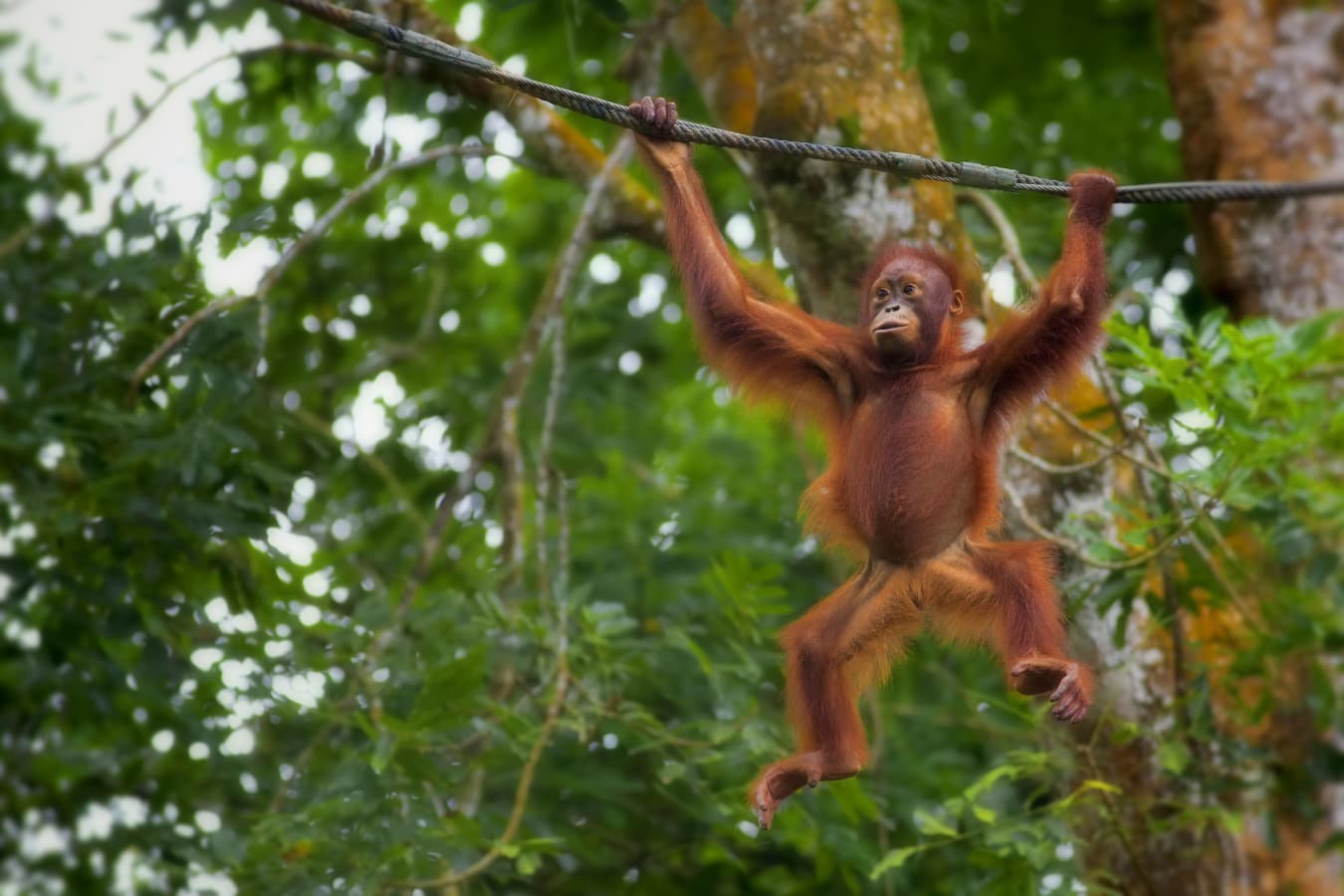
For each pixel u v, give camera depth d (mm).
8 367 13195
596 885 14117
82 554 11734
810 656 9312
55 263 12555
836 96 12102
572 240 13094
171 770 13133
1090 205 9109
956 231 12250
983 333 11859
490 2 12055
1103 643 12195
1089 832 11945
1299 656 12617
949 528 9375
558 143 13773
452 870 10492
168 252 11875
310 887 10133
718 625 12641
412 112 14719
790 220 12195
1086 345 9023
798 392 9797
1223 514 13141
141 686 11609
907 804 13422
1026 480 12305
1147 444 10742
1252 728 13336
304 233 13180
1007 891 10688
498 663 12031
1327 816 14016
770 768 8977
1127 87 19453
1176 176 19219
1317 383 12156
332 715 11172
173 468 11375
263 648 11805
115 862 13234
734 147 8562
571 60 12516
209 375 11344
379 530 15039
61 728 14258
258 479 11688
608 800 13211
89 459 11805
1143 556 10688
